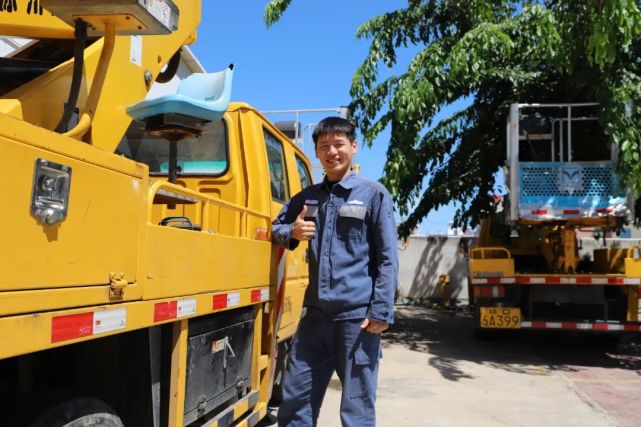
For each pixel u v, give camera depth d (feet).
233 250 10.32
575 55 24.38
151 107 10.09
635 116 23.85
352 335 10.05
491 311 26.05
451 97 30.99
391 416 17.13
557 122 26.43
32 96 8.65
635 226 31.42
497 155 33.53
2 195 5.08
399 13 31.53
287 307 14.96
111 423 7.25
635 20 21.01
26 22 9.32
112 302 6.65
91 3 7.22
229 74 10.94
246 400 11.21
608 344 29.60
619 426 16.40
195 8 12.65
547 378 22.48
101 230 6.43
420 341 31.04
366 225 10.31
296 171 18.33
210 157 14.32
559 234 27.22
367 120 32.01
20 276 5.29
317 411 10.63
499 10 32.40
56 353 7.92
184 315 8.38
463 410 17.88
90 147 6.24
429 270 50.24
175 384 8.37
